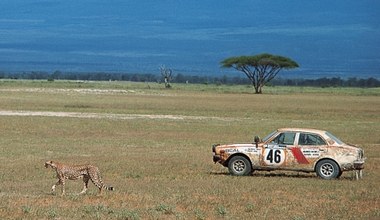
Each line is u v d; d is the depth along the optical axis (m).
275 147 37.66
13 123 75.62
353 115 104.31
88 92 175.00
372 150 54.81
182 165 42.44
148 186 32.75
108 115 92.44
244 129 75.38
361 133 72.38
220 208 25.81
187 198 28.77
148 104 121.44
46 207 25.84
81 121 80.94
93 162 43.28
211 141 61.53
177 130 73.06
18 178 35.53
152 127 75.94
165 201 27.84
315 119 94.50
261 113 104.62
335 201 28.91
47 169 39.09
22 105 109.56
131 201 27.81
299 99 162.25
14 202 26.84
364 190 32.50
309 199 29.31
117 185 33.00
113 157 46.81
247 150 37.88
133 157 46.94
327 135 37.56
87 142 58.75
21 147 53.25
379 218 25.19
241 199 28.81
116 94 167.25
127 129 72.88
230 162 38.09
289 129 37.97
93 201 27.61
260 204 27.61
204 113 101.50
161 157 47.09
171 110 106.69
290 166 37.53
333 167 37.12
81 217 24.27
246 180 35.66
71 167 29.19
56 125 75.00
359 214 25.89
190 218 24.64
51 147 53.69
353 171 39.97
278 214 25.64
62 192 29.27
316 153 37.28
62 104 115.06
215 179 36.03
